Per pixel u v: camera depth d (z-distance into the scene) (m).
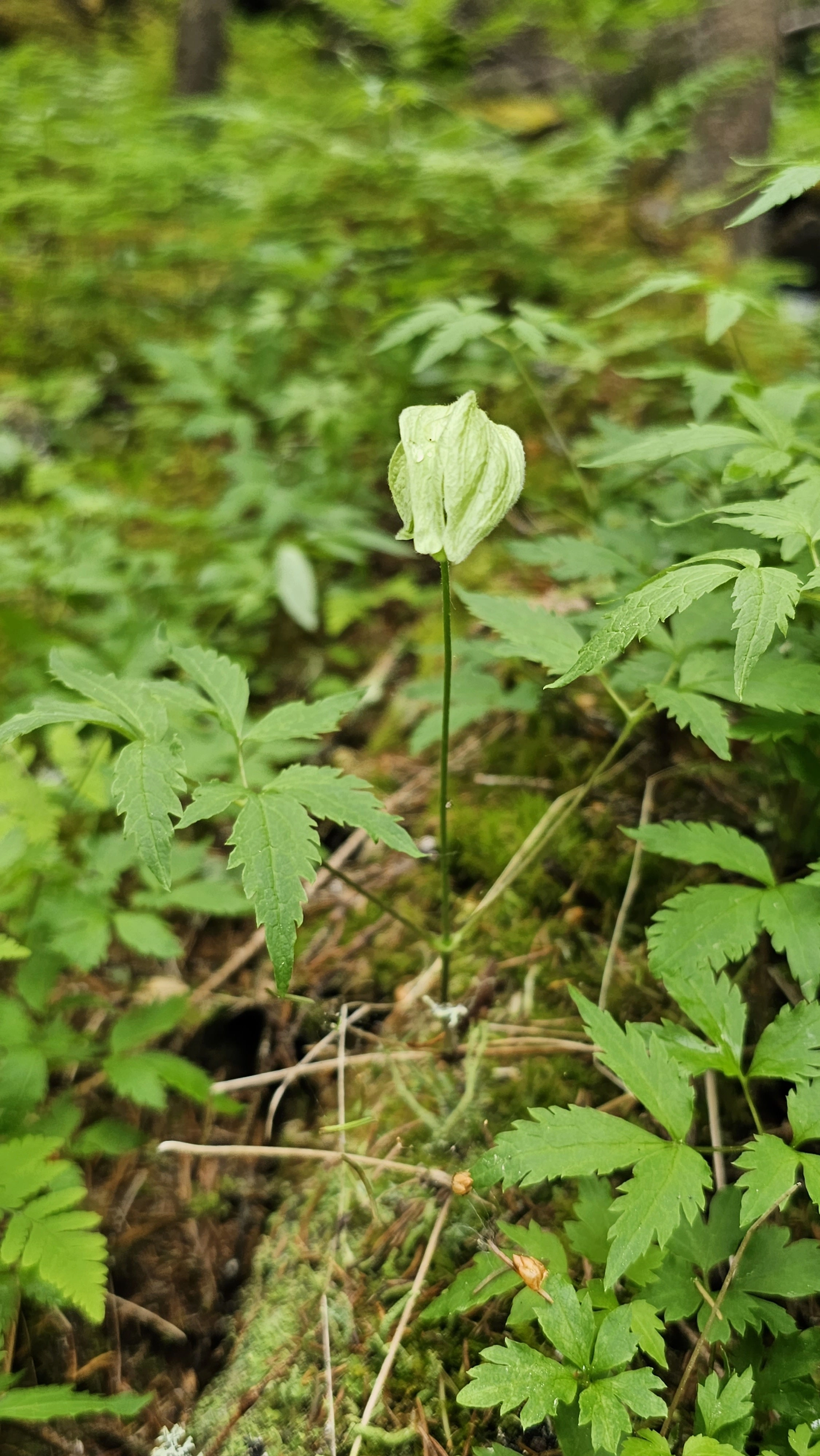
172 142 0.94
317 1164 0.33
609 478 0.48
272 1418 0.27
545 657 0.29
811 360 0.64
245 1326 0.29
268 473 0.57
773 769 0.35
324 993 0.38
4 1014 0.31
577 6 0.94
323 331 0.71
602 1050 0.27
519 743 0.45
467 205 0.73
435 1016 0.35
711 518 0.36
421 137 0.85
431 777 0.46
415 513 0.25
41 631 0.46
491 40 0.95
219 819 0.47
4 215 0.87
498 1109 0.32
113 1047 0.32
